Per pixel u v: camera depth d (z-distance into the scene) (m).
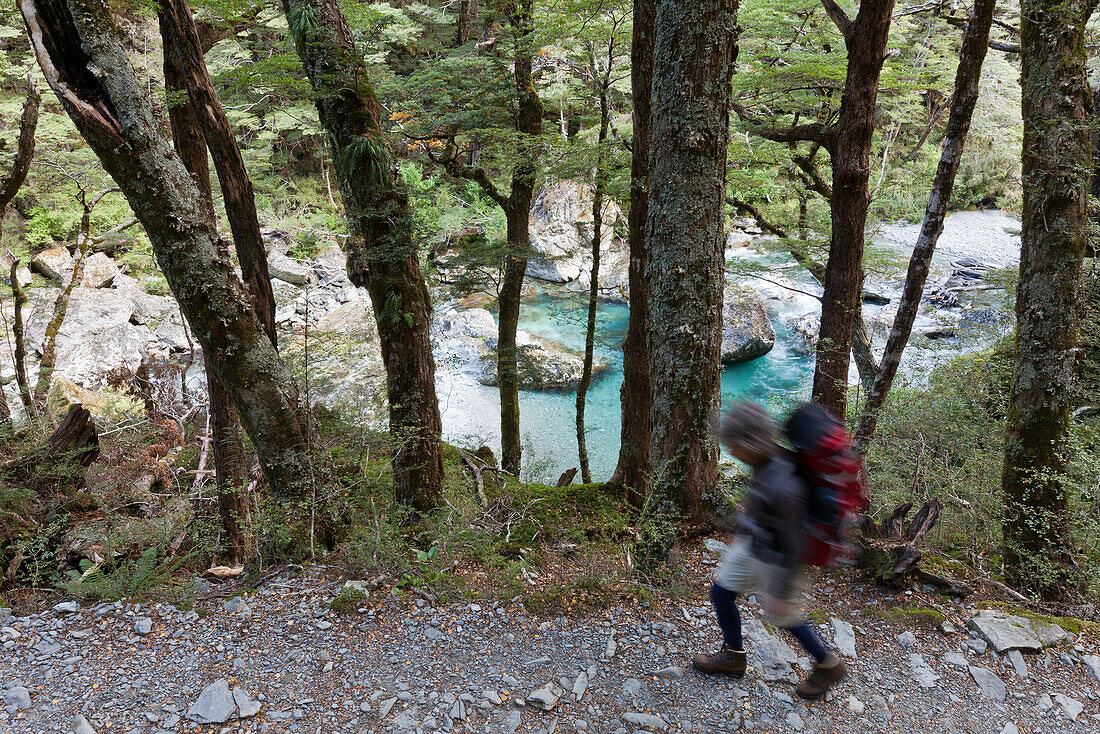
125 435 8.46
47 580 4.51
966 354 10.55
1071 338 4.34
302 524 4.54
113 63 3.54
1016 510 4.56
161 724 2.81
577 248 22.95
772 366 16.58
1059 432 4.39
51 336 9.12
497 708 2.99
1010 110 23.66
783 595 2.79
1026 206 4.46
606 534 5.62
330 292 21.00
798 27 9.65
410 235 4.90
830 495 2.74
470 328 17.30
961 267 20.36
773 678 3.23
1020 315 4.54
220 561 5.68
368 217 4.80
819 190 9.21
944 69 10.49
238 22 5.73
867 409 6.06
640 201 6.05
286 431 4.46
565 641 3.51
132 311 17.72
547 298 21.20
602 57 9.15
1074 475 4.53
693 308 3.95
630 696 3.09
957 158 5.03
